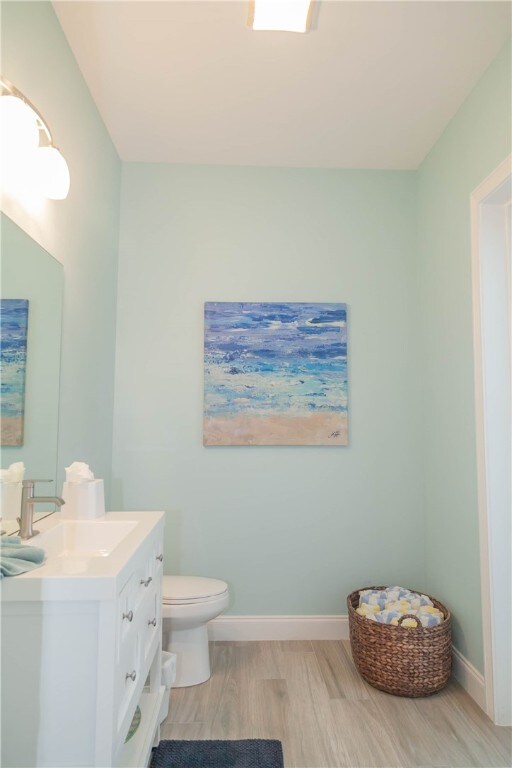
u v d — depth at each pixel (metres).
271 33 2.04
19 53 1.62
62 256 2.04
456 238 2.57
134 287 3.04
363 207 3.13
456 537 2.57
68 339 2.14
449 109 2.56
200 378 3.03
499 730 2.08
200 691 2.37
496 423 2.25
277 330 3.03
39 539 1.55
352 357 3.07
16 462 1.57
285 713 2.19
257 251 3.09
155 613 1.90
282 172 3.13
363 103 2.51
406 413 3.07
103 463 2.76
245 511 2.99
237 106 2.53
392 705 2.26
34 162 1.63
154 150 2.95
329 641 2.93
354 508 3.02
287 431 2.99
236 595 2.96
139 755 1.57
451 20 1.97
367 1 1.88
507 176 2.06
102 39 2.08
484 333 2.28
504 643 2.16
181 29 2.03
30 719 1.22
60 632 1.23
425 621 2.41
